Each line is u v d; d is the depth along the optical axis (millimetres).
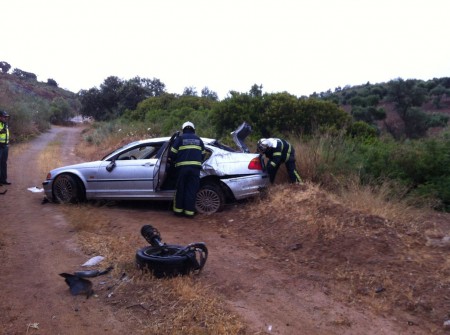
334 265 5492
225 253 6078
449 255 5383
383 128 26766
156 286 4855
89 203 8859
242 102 14445
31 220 7742
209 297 4652
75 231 7008
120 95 44875
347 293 4855
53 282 5102
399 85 30906
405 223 6352
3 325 4133
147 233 5508
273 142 8312
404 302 4582
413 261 5270
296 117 13742
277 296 4809
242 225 7211
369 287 4914
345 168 8680
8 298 4684
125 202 9102
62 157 18531
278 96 14258
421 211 7168
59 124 55250
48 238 6695
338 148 9250
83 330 4078
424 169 8727
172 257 5066
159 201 9086
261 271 5453
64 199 8789
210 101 28391
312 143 9516
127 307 4477
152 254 5324
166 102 31234
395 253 5473
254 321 4270
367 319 4344
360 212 6508
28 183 11609
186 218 7773
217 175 7836
